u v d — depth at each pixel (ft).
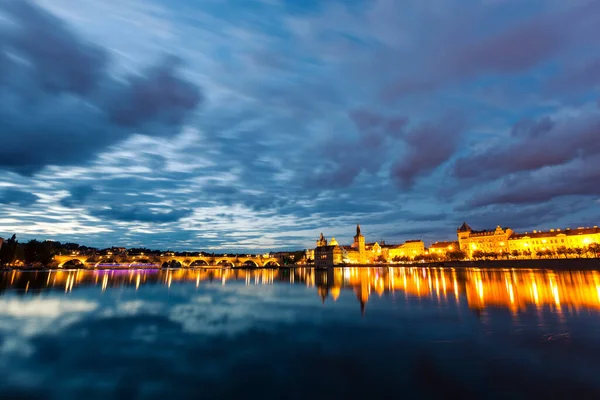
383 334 126.62
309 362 97.60
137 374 89.51
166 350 110.52
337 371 90.38
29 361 100.22
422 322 144.66
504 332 124.16
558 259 554.87
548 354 99.40
